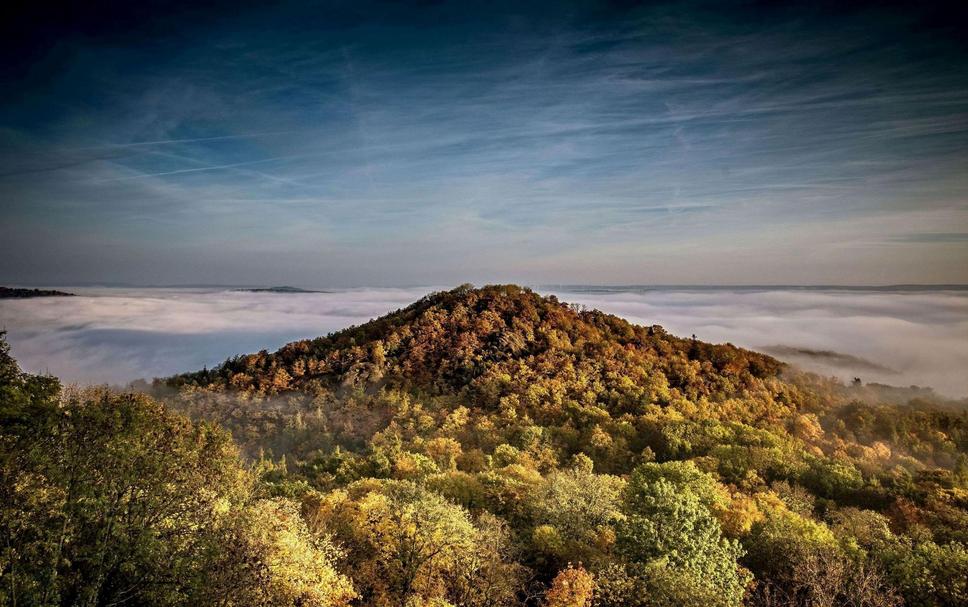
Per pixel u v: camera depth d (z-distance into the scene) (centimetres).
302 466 8850
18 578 1720
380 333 16750
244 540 2298
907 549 3844
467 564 3131
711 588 2964
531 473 6144
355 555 3456
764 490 6219
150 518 2078
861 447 10256
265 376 15025
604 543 3709
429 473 6569
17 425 2212
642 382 13050
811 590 3291
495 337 15412
